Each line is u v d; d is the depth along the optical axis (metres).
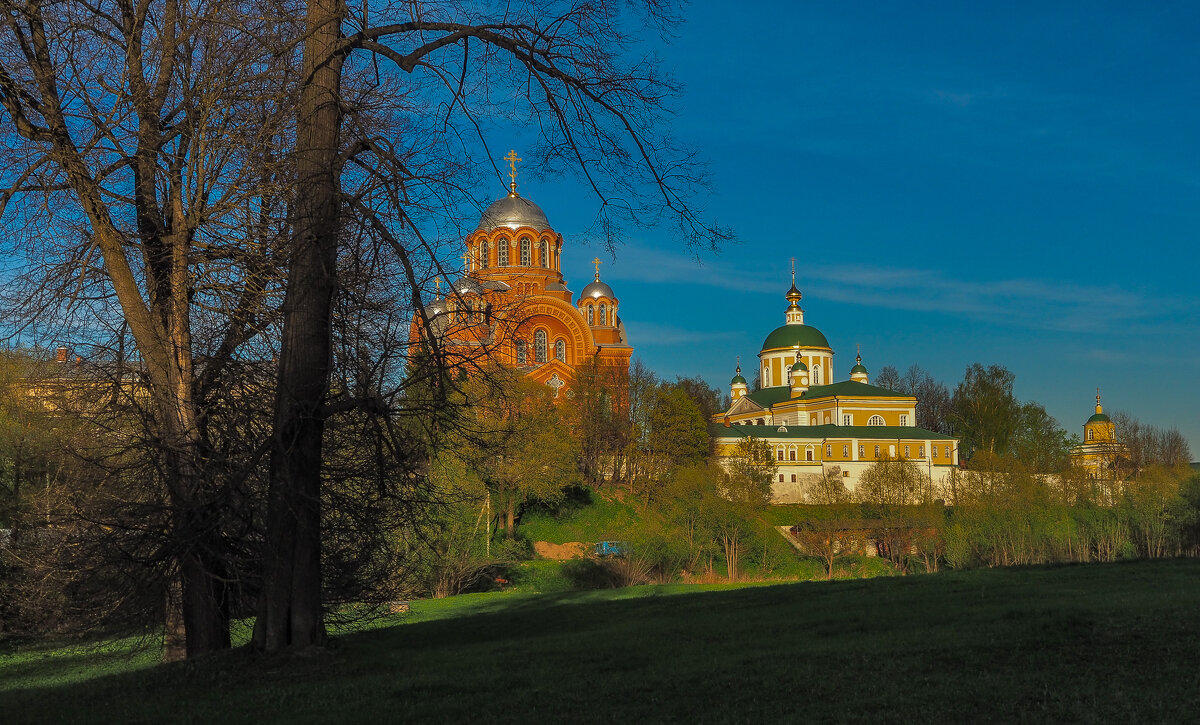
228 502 13.48
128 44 14.37
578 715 9.29
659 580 52.12
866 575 57.78
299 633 12.73
